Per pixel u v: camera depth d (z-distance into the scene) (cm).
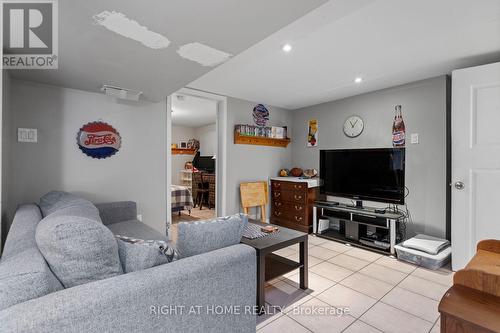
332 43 218
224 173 391
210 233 137
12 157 220
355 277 245
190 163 738
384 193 313
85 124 258
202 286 117
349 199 382
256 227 243
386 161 312
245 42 155
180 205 524
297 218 399
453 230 256
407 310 191
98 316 87
